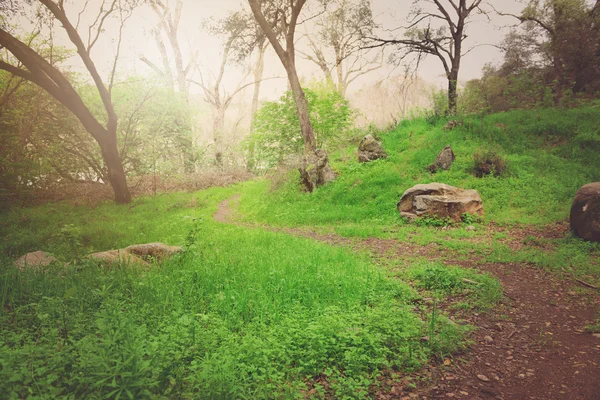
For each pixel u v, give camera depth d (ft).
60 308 14.12
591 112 65.51
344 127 76.28
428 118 79.20
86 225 42.83
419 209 43.42
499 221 40.37
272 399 10.44
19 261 21.90
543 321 17.67
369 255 29.09
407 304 19.11
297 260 23.95
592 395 11.98
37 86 64.49
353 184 57.98
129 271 20.10
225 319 15.31
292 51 64.28
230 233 35.86
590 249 29.68
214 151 110.63
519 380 12.90
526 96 78.23
